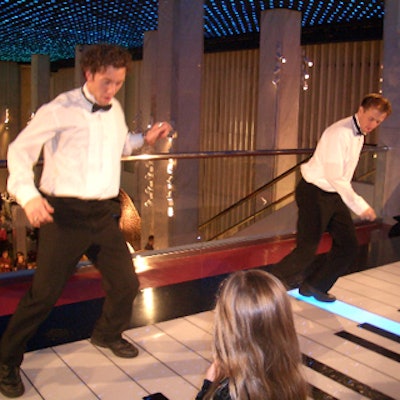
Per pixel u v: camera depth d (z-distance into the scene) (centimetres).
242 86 1259
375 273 434
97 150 242
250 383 122
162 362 279
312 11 950
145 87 1312
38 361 275
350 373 277
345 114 1077
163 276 402
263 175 956
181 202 878
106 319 279
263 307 124
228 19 1058
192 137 931
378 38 987
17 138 229
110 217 257
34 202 219
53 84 2162
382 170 586
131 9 1056
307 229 339
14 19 1261
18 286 356
